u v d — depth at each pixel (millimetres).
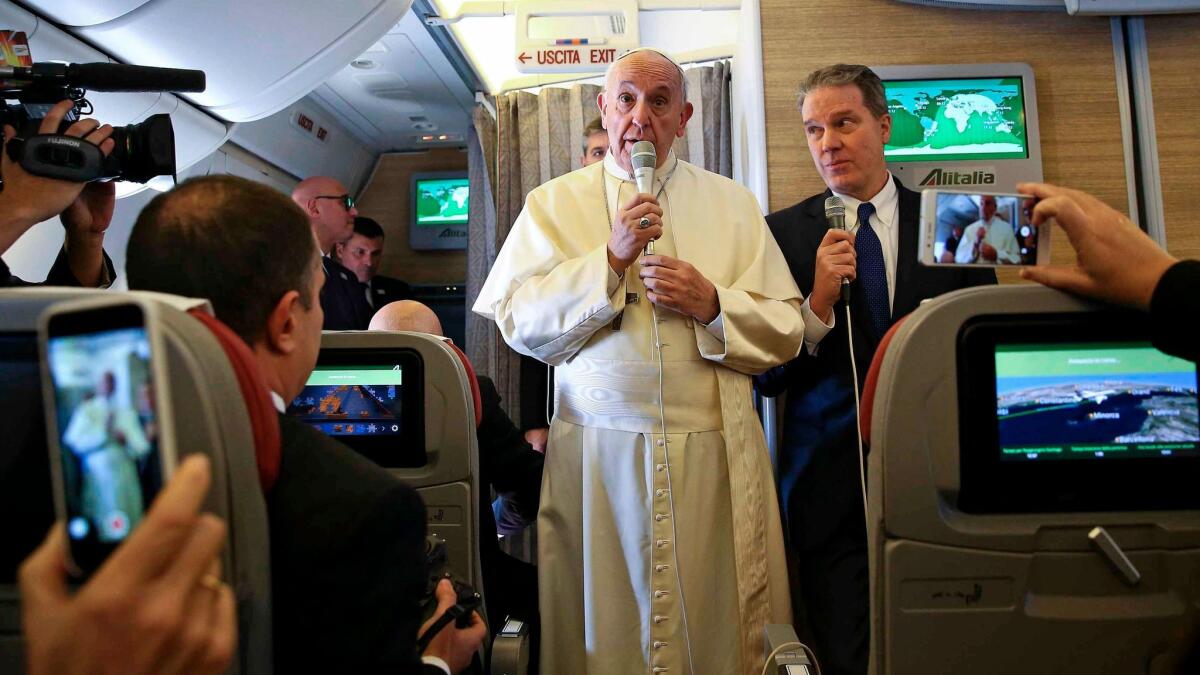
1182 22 2521
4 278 1437
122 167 1565
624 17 3213
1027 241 978
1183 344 851
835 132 2035
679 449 1801
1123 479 944
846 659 1817
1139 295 868
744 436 1842
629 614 1793
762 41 2543
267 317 880
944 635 974
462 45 3541
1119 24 2531
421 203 4902
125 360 561
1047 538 954
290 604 803
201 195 875
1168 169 2500
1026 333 918
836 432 1951
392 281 4523
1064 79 2521
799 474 2000
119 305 557
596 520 1819
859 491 1905
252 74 2627
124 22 2141
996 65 2461
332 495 828
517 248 1989
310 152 4410
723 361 1804
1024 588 962
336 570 807
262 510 722
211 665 517
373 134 4641
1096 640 968
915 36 2531
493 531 2062
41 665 481
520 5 3186
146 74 1550
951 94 2459
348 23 2533
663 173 2010
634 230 1704
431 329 2332
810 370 2057
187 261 855
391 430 1481
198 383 652
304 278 923
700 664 1769
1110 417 937
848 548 1915
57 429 586
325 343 1475
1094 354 928
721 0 3217
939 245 966
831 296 1880
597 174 2072
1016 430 931
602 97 2074
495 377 3549
